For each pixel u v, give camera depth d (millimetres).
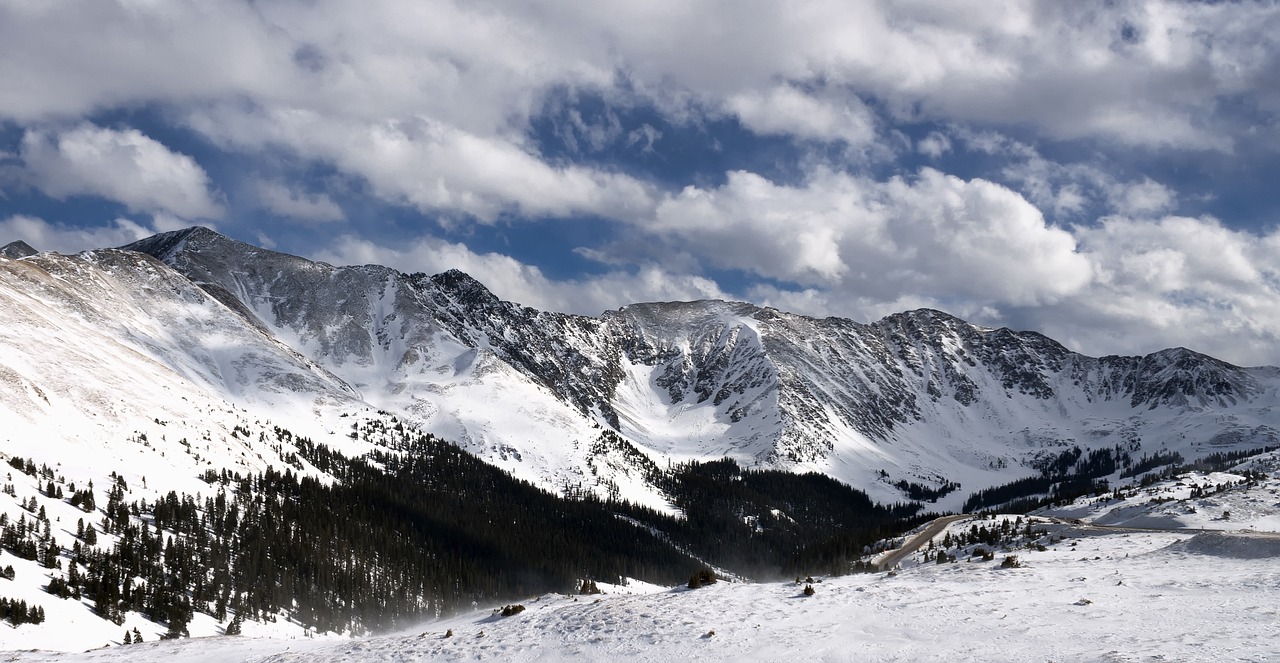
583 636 42438
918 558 107062
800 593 48969
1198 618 36969
